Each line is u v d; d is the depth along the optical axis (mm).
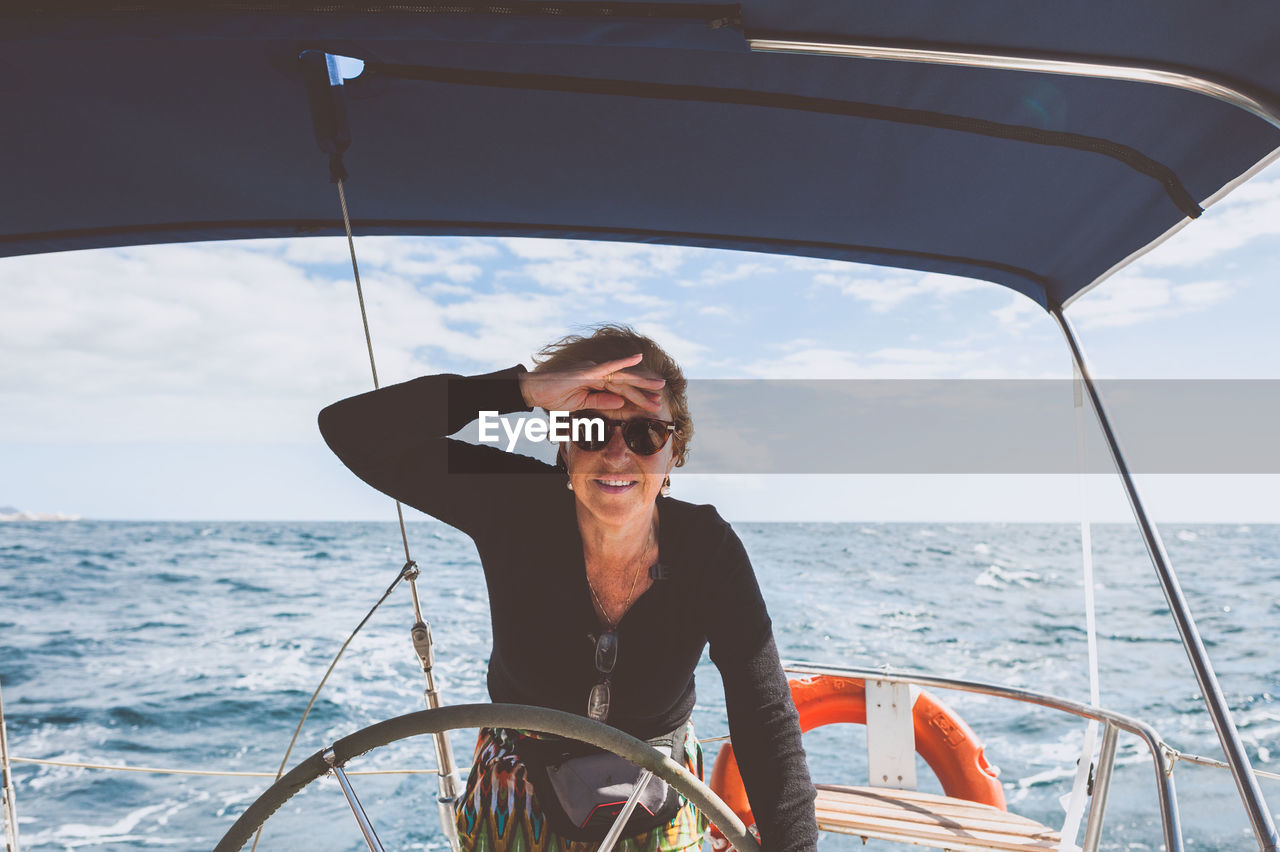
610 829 1314
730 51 1580
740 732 1408
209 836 6598
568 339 1630
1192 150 1853
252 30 1417
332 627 16500
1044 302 2590
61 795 7391
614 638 1495
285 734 9953
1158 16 1482
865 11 1475
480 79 1854
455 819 1573
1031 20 1505
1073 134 1903
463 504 1586
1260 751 9102
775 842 1310
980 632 15648
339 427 1474
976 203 2273
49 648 15453
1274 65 1538
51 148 2027
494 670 1667
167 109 1901
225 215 2424
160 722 10594
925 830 1924
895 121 1938
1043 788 7512
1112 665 13234
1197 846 6492
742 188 2328
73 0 1338
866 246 2625
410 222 2549
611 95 1912
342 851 5820
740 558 1520
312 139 2066
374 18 1398
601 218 2547
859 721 2746
